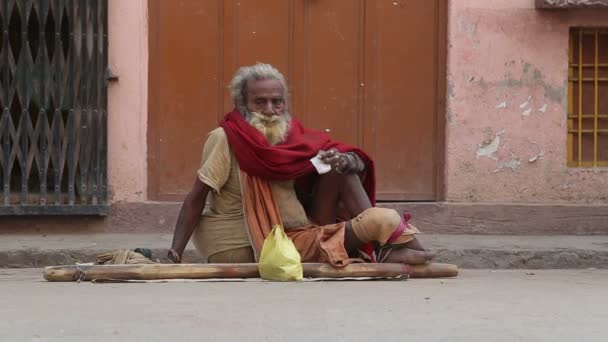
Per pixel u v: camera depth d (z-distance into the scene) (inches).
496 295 310.5
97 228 503.8
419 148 521.7
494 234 513.3
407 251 345.7
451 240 489.4
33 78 492.4
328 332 242.8
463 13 516.1
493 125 518.6
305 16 516.7
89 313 267.1
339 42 518.6
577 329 250.7
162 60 509.4
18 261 449.7
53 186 515.5
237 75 351.9
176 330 244.5
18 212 492.7
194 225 349.7
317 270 337.4
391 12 519.8
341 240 339.9
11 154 492.7
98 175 498.9
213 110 513.3
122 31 501.4
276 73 349.1
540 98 519.8
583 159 528.7
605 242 489.4
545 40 518.6
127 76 502.3
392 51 519.8
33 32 503.8
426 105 521.7
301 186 354.9
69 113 495.2
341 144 352.2
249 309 273.7
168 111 510.6
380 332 243.4
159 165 510.6
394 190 521.7
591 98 527.8
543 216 515.5
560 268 461.7
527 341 235.5
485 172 518.6
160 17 508.4
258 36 514.6
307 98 517.3
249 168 342.0
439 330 246.8
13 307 277.3
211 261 351.9
